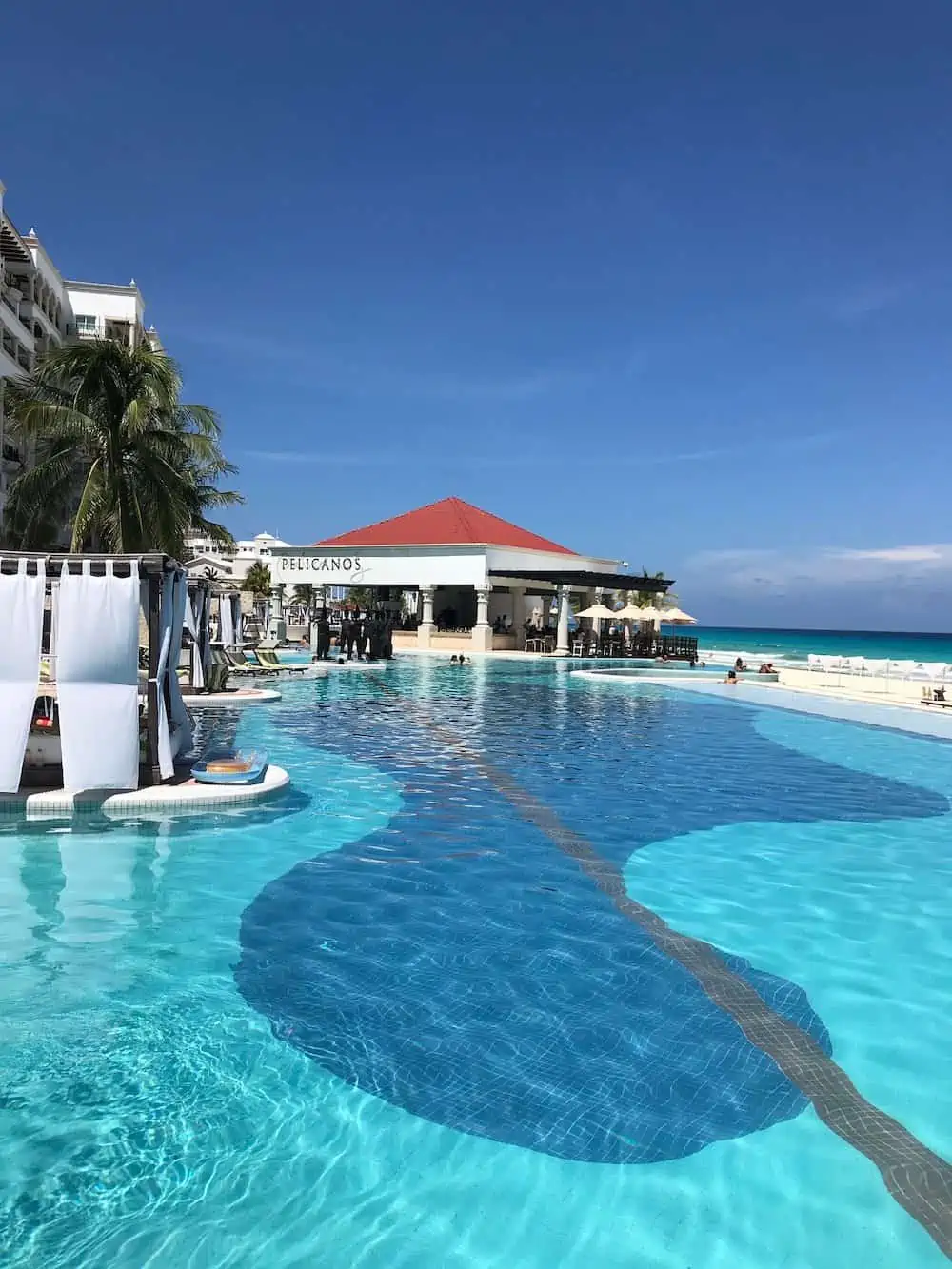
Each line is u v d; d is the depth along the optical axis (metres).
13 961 5.46
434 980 5.33
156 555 9.34
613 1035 4.68
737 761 14.08
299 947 5.79
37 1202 3.29
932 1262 3.08
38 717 10.79
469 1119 3.89
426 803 10.33
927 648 125.25
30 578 8.99
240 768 10.30
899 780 12.66
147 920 6.23
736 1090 4.17
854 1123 3.92
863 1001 5.17
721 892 7.21
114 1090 4.04
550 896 7.00
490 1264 3.03
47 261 48.44
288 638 49.16
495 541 46.09
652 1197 3.41
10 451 40.91
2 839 8.24
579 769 12.91
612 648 44.75
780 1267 3.04
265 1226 3.19
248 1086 4.10
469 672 31.73
